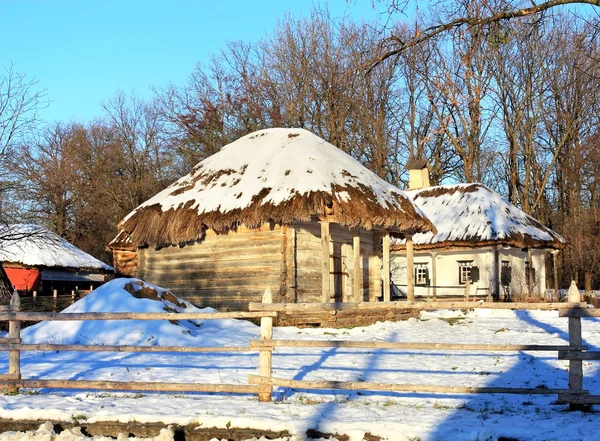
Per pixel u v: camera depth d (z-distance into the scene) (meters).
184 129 47.78
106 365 13.14
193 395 9.98
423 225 23.00
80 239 54.56
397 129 49.16
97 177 54.59
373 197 21.19
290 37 40.50
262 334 9.50
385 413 8.60
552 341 18.02
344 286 22.84
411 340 18.06
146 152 56.50
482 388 8.90
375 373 12.31
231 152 24.22
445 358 14.40
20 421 8.73
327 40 37.44
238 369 12.55
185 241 22.70
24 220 26.73
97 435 8.46
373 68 14.28
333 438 7.71
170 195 23.38
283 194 20.09
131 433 8.40
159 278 23.86
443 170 50.69
